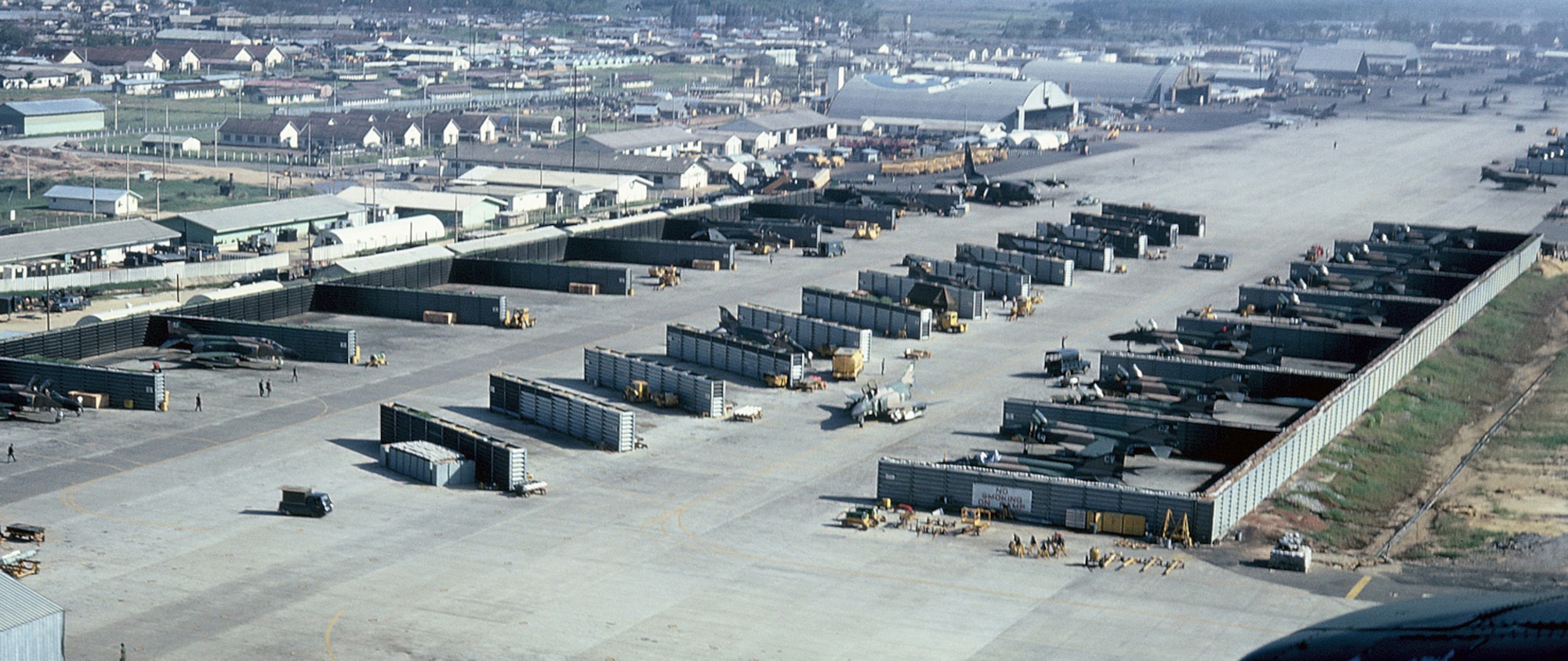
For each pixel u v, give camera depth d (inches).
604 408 4626.0
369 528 3855.8
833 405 5231.3
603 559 3651.6
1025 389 5482.3
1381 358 5511.8
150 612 3253.0
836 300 6609.3
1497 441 5123.0
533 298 7057.1
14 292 7194.9
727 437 4795.8
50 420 4805.6
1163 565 3622.0
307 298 6614.2
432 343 6077.8
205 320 5841.5
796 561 3659.0
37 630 2704.2
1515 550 3811.5
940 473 4077.3
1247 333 6166.3
